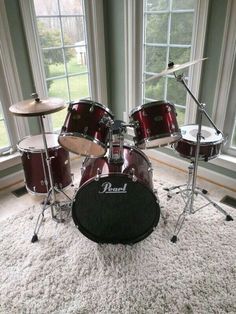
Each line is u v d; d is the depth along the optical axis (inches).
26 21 87.2
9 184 100.7
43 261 67.0
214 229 75.6
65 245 71.8
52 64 102.2
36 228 76.5
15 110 63.1
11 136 98.6
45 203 81.7
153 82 107.0
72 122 64.9
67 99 112.3
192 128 83.0
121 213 68.1
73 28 103.3
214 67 85.3
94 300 57.6
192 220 79.2
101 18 106.7
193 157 76.2
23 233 76.0
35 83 96.2
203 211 83.0
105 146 65.5
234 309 55.1
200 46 85.0
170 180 101.1
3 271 64.4
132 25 100.5
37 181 84.4
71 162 116.0
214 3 78.3
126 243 71.7
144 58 106.4
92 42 110.2
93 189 64.0
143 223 70.4
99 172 63.8
